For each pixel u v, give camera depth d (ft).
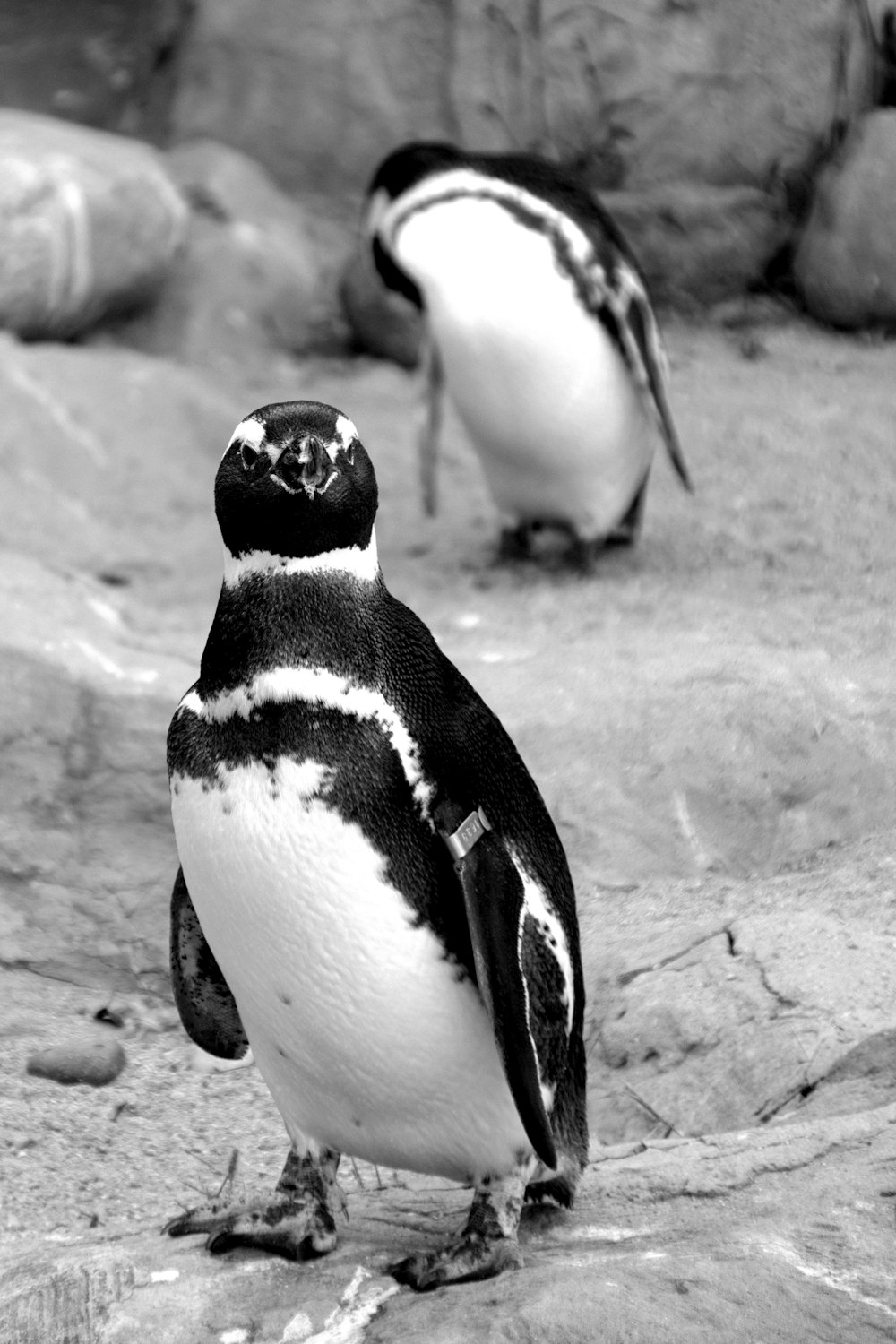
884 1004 30.12
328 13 82.64
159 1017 36.52
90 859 38.60
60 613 45.55
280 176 84.84
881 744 38.86
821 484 57.00
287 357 77.30
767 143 77.10
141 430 64.80
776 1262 20.88
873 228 72.59
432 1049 20.71
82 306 72.08
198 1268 21.70
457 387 51.29
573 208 49.75
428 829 20.13
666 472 59.41
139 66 87.45
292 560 20.06
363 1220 23.71
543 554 55.26
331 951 20.08
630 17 77.20
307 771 19.65
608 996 33.24
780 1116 28.17
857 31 76.13
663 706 39.86
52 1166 29.94
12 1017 35.88
